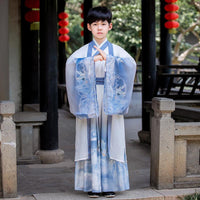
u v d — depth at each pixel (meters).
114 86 3.51
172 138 3.89
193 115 5.64
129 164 5.49
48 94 5.55
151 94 6.91
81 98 3.50
